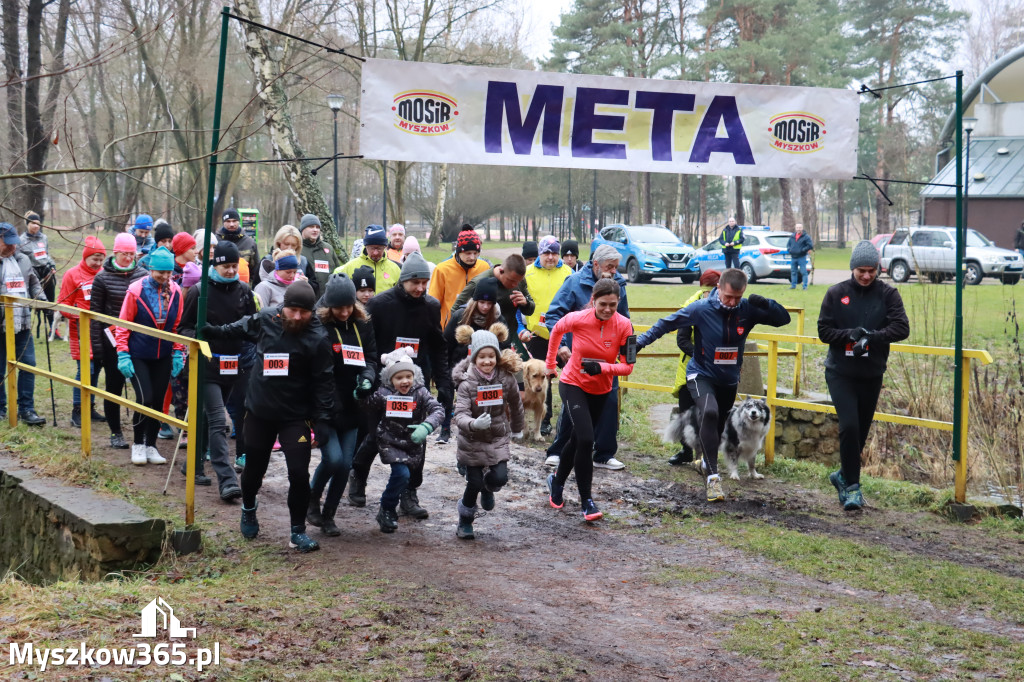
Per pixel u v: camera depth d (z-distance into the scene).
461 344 7.45
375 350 6.29
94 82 23.69
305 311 5.57
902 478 9.19
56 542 5.91
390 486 6.22
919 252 27.92
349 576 5.37
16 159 6.66
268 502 6.91
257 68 15.66
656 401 11.69
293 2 19.09
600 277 8.06
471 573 5.55
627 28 47.53
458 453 6.19
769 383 8.70
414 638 4.50
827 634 4.73
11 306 8.16
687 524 6.77
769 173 8.11
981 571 5.89
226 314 7.11
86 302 8.62
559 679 4.11
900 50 56.75
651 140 7.88
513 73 7.45
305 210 16.47
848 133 8.19
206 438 7.30
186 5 7.53
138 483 6.92
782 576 5.72
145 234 10.14
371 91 7.21
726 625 4.85
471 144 7.46
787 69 44.56
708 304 7.46
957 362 7.15
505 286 8.08
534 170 60.88
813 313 18.30
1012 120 35.47
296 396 5.71
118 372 7.88
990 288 23.77
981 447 8.54
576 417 6.70
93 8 10.04
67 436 8.17
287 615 4.69
